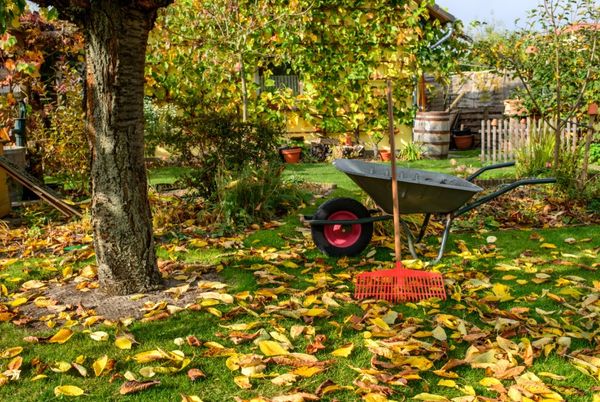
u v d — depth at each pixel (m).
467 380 3.00
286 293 4.28
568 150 8.38
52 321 3.74
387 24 10.98
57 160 8.95
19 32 8.34
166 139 7.53
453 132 15.95
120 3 3.88
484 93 16.67
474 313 3.89
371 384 2.87
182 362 3.16
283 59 11.38
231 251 5.46
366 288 4.23
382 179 4.74
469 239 5.74
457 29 11.14
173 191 8.71
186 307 3.91
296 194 7.63
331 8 10.62
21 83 8.77
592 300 3.92
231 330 3.60
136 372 3.09
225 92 11.44
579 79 10.67
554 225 6.30
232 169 7.39
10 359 3.23
